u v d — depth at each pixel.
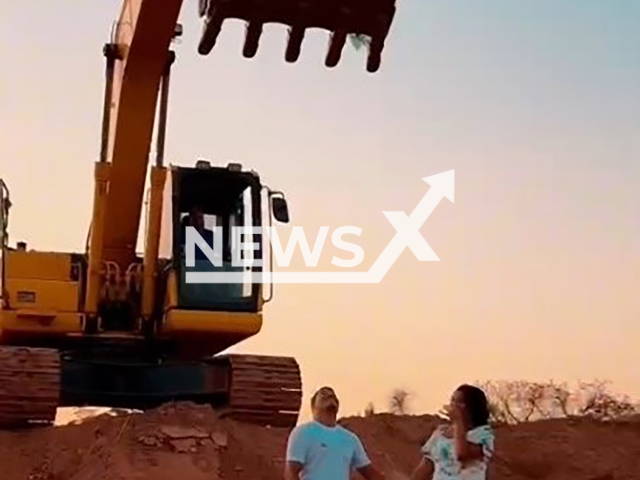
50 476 14.02
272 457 14.34
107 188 17.19
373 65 11.89
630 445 18.14
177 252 16.89
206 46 11.84
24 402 15.88
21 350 16.27
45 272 17.45
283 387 16.84
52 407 16.03
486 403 7.53
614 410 25.77
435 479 7.52
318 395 8.50
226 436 14.46
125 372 17.27
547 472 17.06
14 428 16.08
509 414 25.62
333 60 11.96
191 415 15.01
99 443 14.24
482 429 7.47
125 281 17.59
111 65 17.19
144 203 17.42
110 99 17.20
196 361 17.88
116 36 17.12
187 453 13.84
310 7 11.61
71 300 17.41
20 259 17.41
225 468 13.77
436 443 7.55
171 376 17.38
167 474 13.12
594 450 17.75
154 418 14.82
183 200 17.09
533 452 17.59
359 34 11.80
